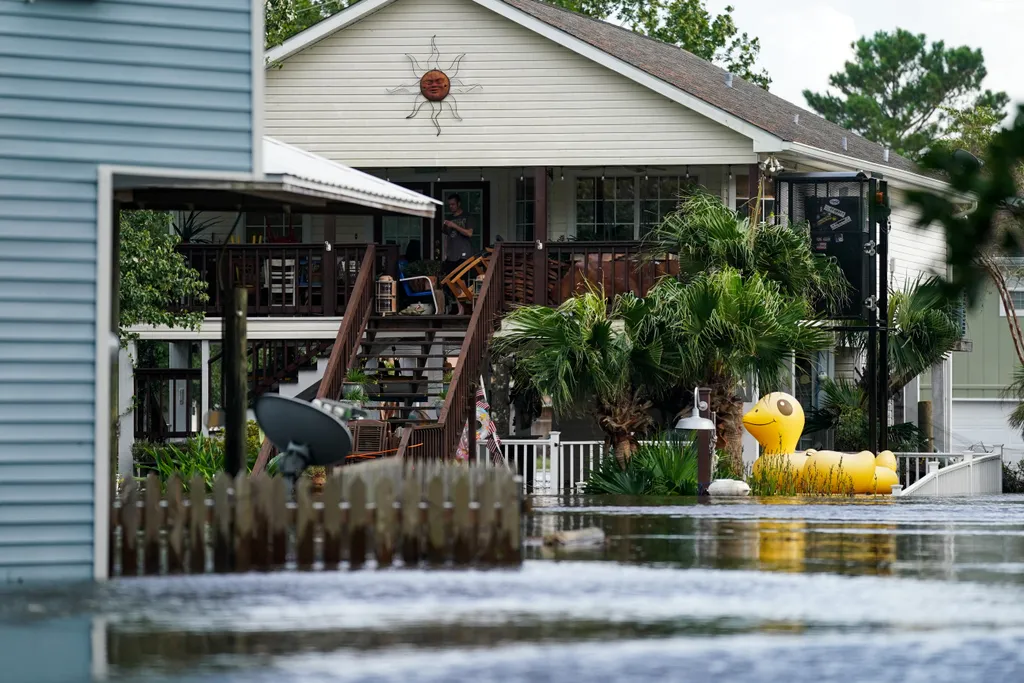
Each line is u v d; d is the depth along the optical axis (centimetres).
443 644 1714
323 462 2733
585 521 3203
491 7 5319
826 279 5031
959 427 9275
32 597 2073
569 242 5116
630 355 4519
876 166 5644
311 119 5406
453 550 2312
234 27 2402
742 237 4819
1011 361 9219
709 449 4319
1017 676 1555
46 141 2314
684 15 10312
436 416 4888
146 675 1574
